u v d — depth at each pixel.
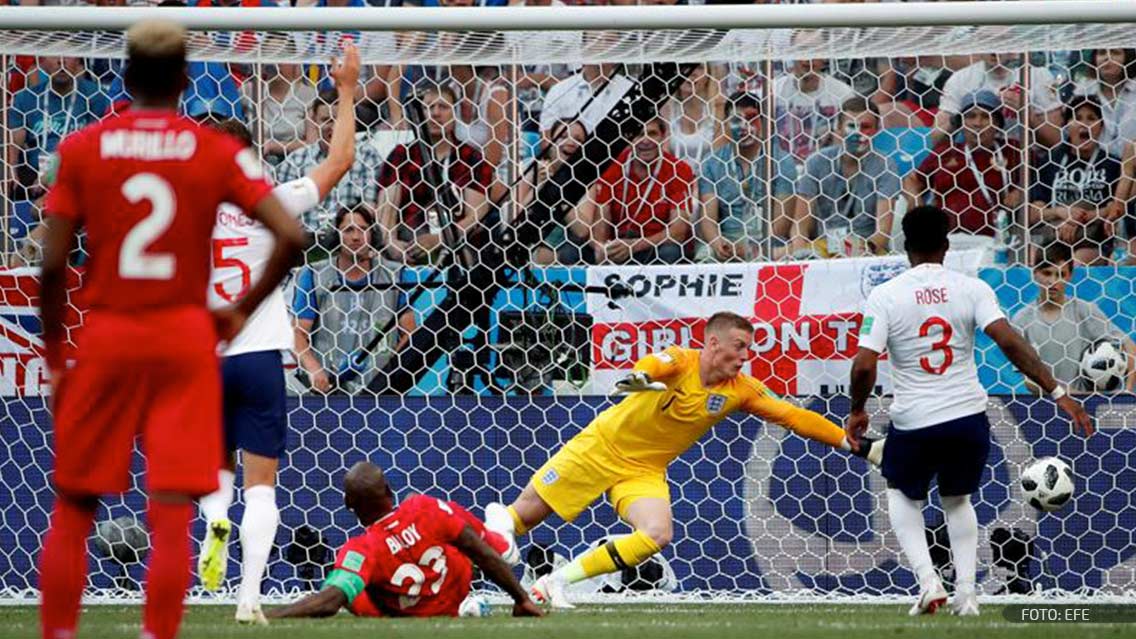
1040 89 34.56
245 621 22.58
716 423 29.41
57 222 14.01
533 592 26.97
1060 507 26.25
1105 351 30.94
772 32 30.73
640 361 26.47
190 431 13.75
